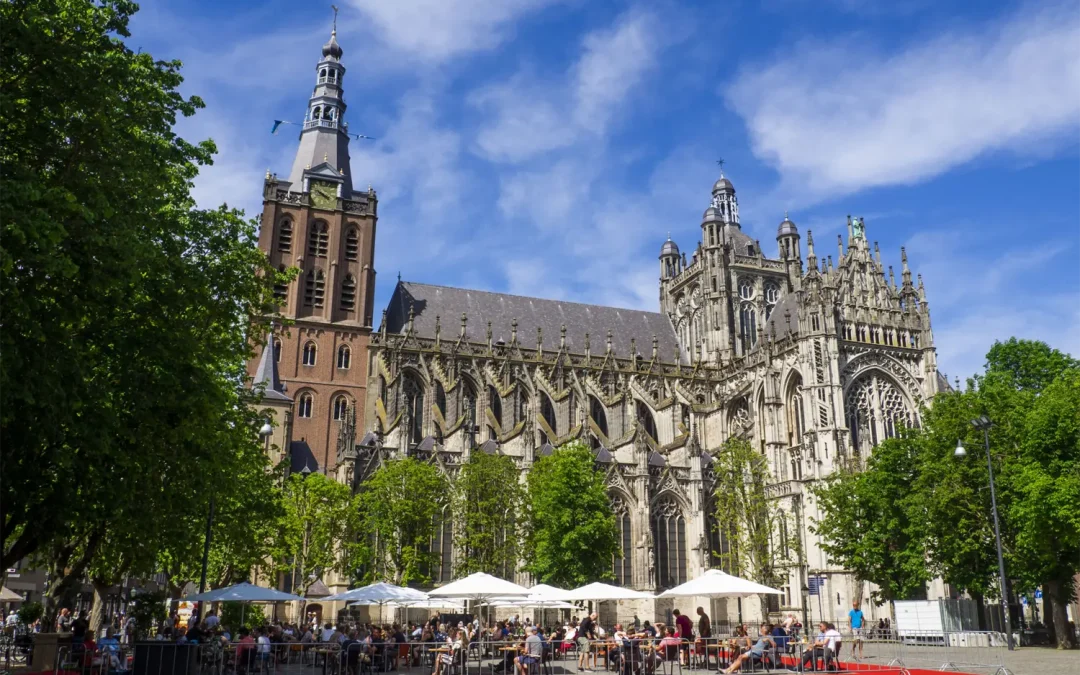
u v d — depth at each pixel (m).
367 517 88.44
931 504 74.38
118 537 42.44
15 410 30.86
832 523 88.94
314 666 56.00
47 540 35.31
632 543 108.50
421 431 115.88
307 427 111.12
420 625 83.44
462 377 120.06
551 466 94.88
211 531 57.47
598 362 130.62
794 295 132.50
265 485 60.62
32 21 29.19
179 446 38.72
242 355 47.06
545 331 135.75
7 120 30.62
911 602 73.31
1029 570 69.50
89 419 32.47
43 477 33.97
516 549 93.94
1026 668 49.00
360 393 114.50
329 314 116.38
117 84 32.56
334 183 122.56
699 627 57.00
